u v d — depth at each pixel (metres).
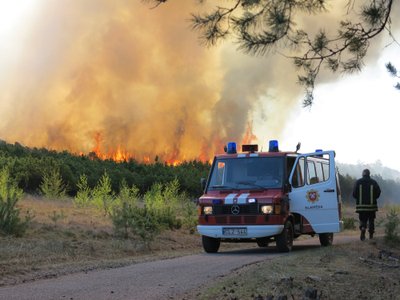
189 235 17.62
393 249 13.75
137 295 7.16
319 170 14.62
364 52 8.62
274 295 6.93
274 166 13.74
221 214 13.27
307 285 7.63
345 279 8.28
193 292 7.33
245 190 13.57
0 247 11.45
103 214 20.19
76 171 36.47
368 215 16.02
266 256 12.12
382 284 8.05
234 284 7.70
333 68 8.69
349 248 13.18
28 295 7.20
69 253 11.69
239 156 14.05
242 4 7.92
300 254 11.66
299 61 8.63
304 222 13.95
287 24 7.85
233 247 16.27
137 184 39.16
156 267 10.12
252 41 7.86
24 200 23.12
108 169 39.16
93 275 9.06
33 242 12.55
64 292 7.41
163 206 22.19
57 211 19.52
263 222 12.91
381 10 8.21
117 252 12.75
